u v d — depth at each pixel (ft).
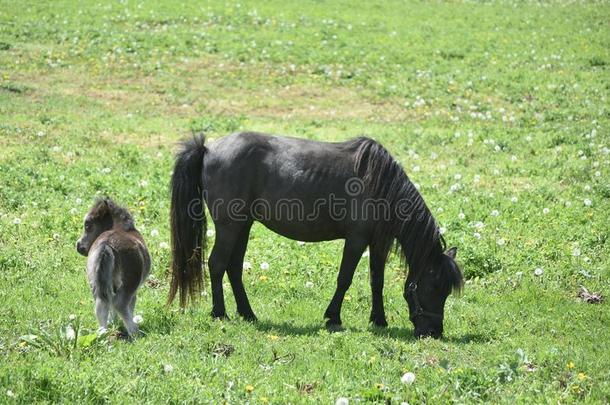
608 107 83.92
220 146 37.09
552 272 45.06
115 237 32.63
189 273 36.73
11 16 110.11
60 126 73.92
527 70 97.86
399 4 131.44
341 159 36.60
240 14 116.98
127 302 32.68
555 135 73.46
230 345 33.06
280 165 36.50
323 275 44.09
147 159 64.80
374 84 91.76
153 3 120.47
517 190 59.67
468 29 116.98
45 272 41.50
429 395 28.45
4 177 56.18
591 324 38.78
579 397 28.86
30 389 27.14
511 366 30.96
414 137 74.13
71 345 31.09
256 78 93.20
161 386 28.25
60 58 96.53
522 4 137.90
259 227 51.47
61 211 50.55
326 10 122.93
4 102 80.48
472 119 81.10
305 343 34.14
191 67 95.86
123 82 90.53
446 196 57.11
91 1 119.75
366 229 36.40
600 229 50.70
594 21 124.47
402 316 39.45
